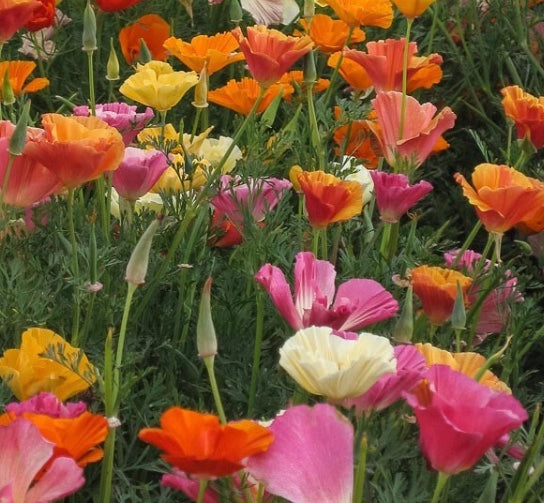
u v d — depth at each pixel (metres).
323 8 2.86
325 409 1.42
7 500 1.37
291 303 1.59
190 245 1.84
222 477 1.46
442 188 2.68
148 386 1.70
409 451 1.63
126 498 1.62
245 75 2.64
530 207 1.77
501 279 1.91
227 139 2.03
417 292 1.76
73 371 1.56
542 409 1.84
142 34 2.48
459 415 1.43
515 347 1.83
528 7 2.85
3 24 1.93
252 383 1.72
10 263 1.76
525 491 1.56
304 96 2.19
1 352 1.71
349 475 1.42
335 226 1.97
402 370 1.49
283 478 1.42
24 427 1.39
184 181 1.95
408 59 2.04
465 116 2.81
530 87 2.66
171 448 1.40
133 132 1.94
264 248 1.83
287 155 2.25
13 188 1.70
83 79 2.63
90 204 1.95
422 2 1.91
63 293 1.80
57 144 1.64
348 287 1.63
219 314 1.84
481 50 2.65
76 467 1.39
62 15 2.69
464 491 1.64
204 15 2.89
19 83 2.10
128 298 1.56
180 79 1.97
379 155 2.12
